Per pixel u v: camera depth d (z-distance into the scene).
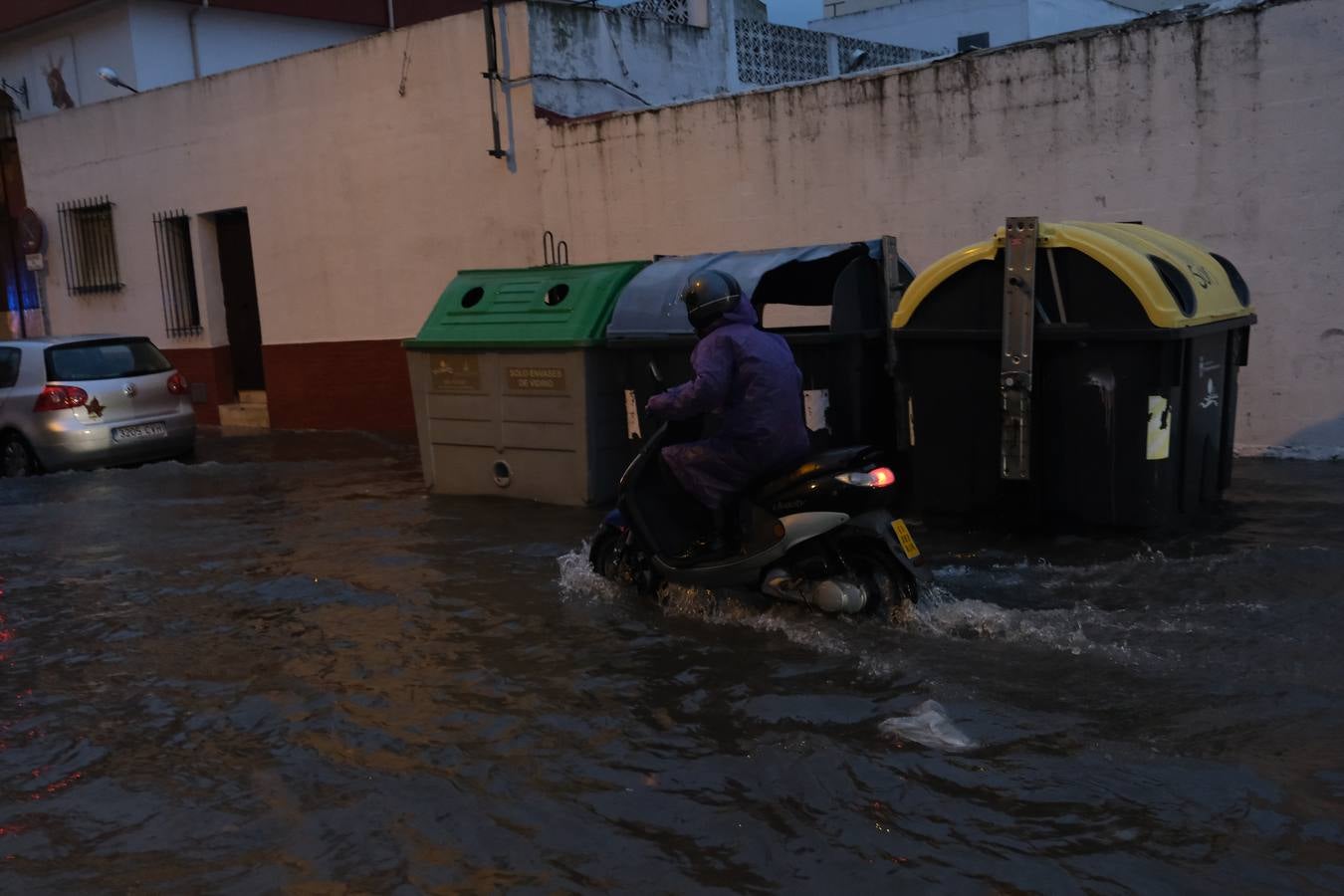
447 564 6.50
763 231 10.45
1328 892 2.71
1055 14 22.31
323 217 13.87
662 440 5.38
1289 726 3.64
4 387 11.48
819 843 3.08
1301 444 8.15
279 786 3.66
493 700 4.32
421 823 3.34
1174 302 5.83
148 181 15.80
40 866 3.23
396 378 13.52
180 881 3.09
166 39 17.27
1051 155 8.86
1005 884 2.82
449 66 12.36
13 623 5.86
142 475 10.98
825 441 6.92
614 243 11.44
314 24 19.09
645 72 13.31
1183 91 8.25
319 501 9.02
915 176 9.53
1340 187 7.76
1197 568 5.45
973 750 3.59
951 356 6.38
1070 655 4.39
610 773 3.61
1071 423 6.06
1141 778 3.34
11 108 19.56
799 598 4.97
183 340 15.88
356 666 4.82
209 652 5.17
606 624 5.21
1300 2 7.72
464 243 12.62
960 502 6.48
